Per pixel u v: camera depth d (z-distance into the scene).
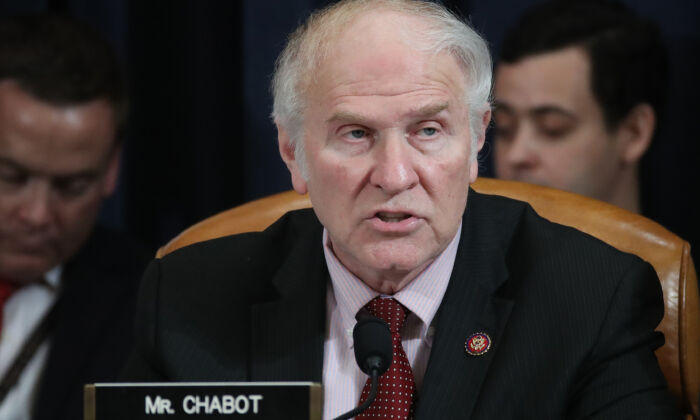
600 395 3.86
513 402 3.86
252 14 8.10
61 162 6.14
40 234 6.24
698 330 4.52
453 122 3.78
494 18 8.19
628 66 7.14
